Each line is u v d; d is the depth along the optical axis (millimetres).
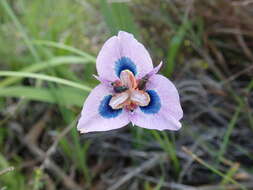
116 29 287
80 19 396
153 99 186
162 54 362
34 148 324
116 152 319
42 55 340
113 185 294
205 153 301
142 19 376
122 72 186
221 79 337
